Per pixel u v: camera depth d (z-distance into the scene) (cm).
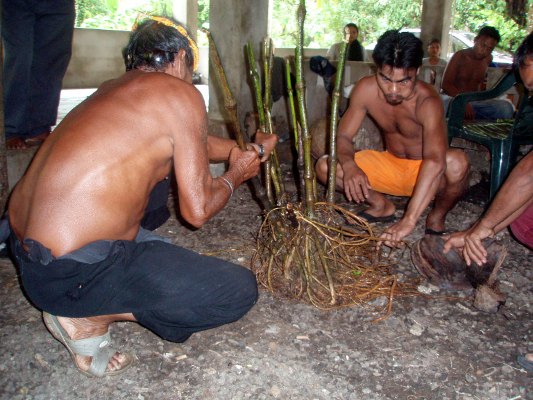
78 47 1052
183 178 208
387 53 296
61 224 193
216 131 532
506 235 388
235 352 250
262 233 324
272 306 285
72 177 195
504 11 1376
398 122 352
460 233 283
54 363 240
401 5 1448
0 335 257
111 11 1406
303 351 252
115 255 201
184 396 223
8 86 387
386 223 404
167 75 212
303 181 299
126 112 202
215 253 349
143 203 211
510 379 238
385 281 300
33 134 412
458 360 249
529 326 277
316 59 584
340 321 275
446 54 967
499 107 600
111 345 252
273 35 1432
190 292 210
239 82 532
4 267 325
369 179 384
